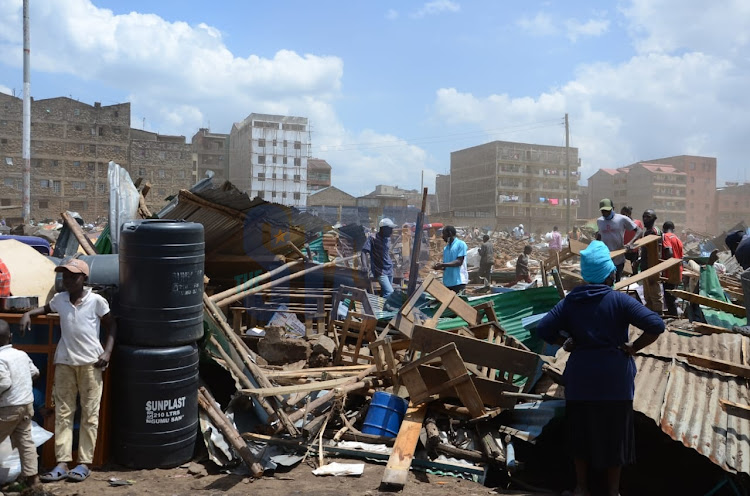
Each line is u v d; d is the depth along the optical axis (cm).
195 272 508
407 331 591
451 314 851
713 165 10588
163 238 490
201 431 517
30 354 501
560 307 420
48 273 569
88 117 7831
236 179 10831
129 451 489
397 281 1434
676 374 546
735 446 440
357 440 536
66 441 471
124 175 765
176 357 493
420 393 541
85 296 475
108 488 450
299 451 520
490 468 496
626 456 399
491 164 9806
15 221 5306
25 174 2659
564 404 492
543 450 526
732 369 549
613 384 395
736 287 1179
